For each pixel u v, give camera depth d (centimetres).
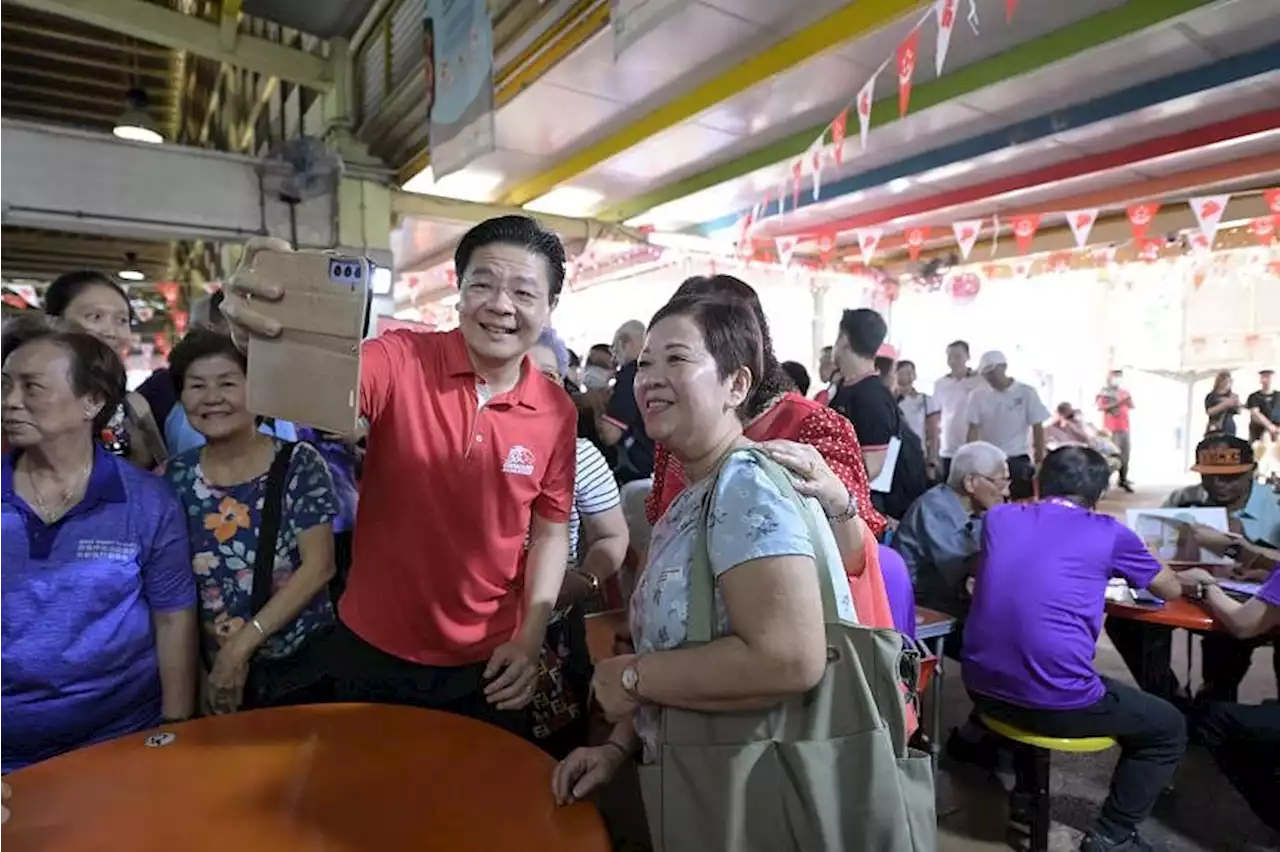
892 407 268
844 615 92
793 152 509
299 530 150
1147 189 571
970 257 842
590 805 102
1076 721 200
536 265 125
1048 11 342
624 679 93
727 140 518
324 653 149
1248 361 995
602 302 1027
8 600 127
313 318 102
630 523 232
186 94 780
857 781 86
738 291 120
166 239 521
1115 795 207
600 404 337
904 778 89
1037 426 540
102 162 471
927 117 455
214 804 101
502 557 135
